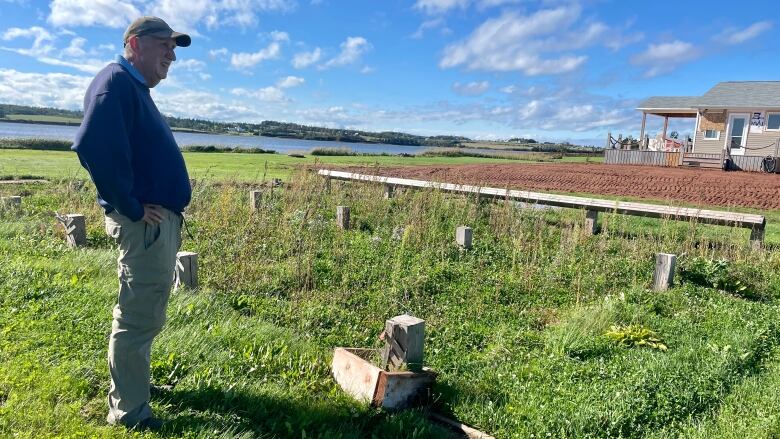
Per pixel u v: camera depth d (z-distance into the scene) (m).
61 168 17.31
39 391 3.08
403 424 3.49
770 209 12.91
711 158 28.17
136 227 2.79
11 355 3.52
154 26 2.81
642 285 6.92
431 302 6.12
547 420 3.64
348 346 4.82
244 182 14.49
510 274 7.13
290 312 5.36
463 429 3.62
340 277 6.66
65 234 7.69
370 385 3.75
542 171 23.64
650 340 5.09
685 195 15.21
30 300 4.62
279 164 23.88
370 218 10.36
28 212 9.36
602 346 4.90
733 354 4.67
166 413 3.14
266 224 8.48
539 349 4.97
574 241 8.26
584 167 27.47
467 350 4.97
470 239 8.27
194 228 8.57
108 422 2.95
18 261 5.69
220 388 3.49
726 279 7.07
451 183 12.45
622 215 10.45
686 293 6.60
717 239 8.95
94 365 3.55
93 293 4.94
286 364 4.06
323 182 12.84
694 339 5.14
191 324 4.46
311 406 3.49
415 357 4.00
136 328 2.90
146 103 2.79
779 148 25.28
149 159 2.78
